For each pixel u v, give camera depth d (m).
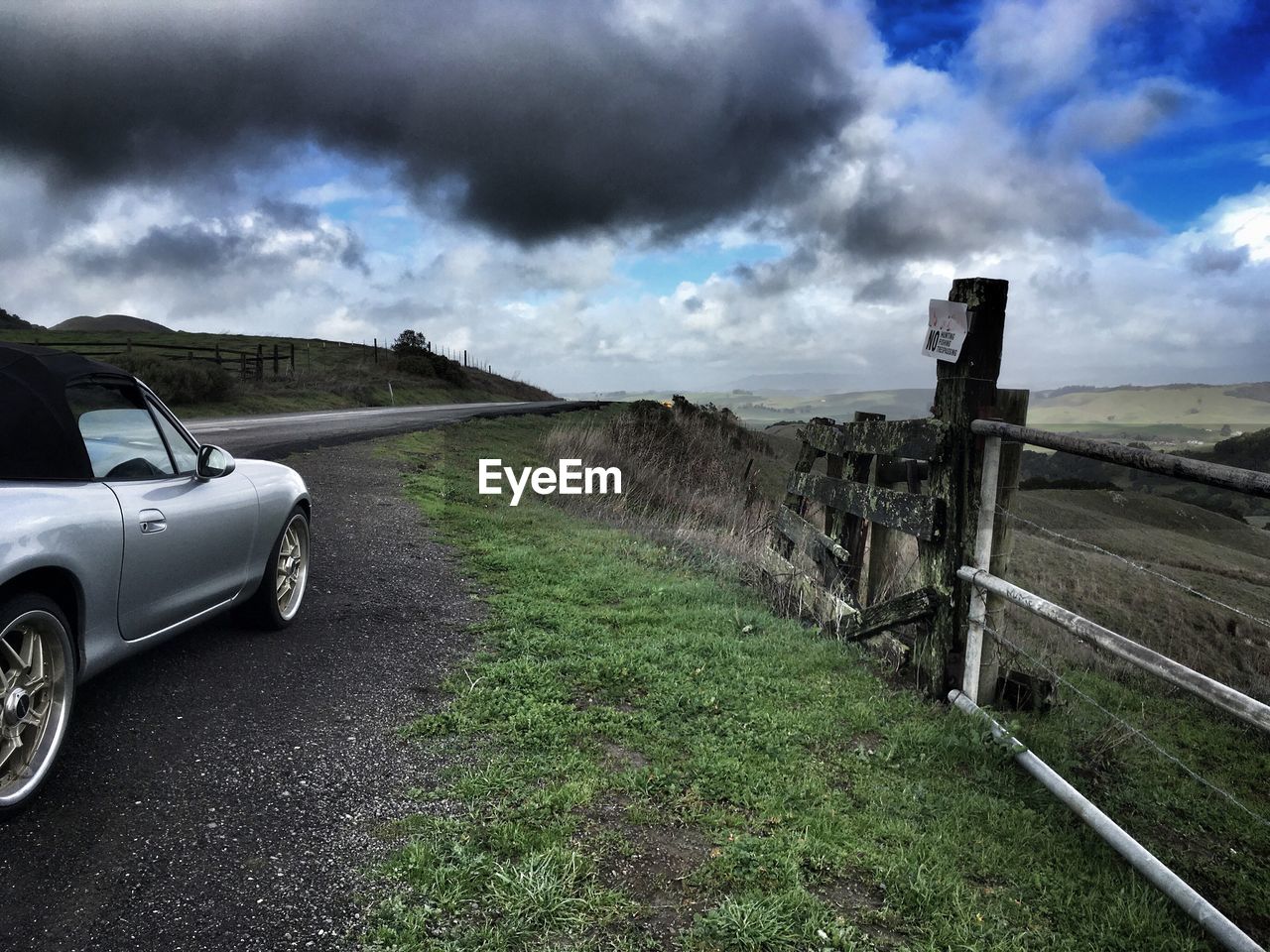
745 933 2.59
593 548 9.35
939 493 5.18
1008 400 5.07
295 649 5.15
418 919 2.58
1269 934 3.12
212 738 3.79
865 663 5.73
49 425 3.37
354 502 10.50
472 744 3.98
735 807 3.48
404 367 61.75
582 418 29.77
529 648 5.55
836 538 7.14
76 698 3.99
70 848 2.84
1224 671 7.32
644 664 5.23
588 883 2.83
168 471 4.12
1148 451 3.39
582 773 3.69
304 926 2.54
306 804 3.29
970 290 4.99
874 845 3.26
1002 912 2.91
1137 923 2.90
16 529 2.88
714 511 14.77
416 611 6.33
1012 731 4.38
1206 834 3.96
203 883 2.72
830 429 7.55
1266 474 2.79
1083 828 3.63
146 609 3.80
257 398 32.56
